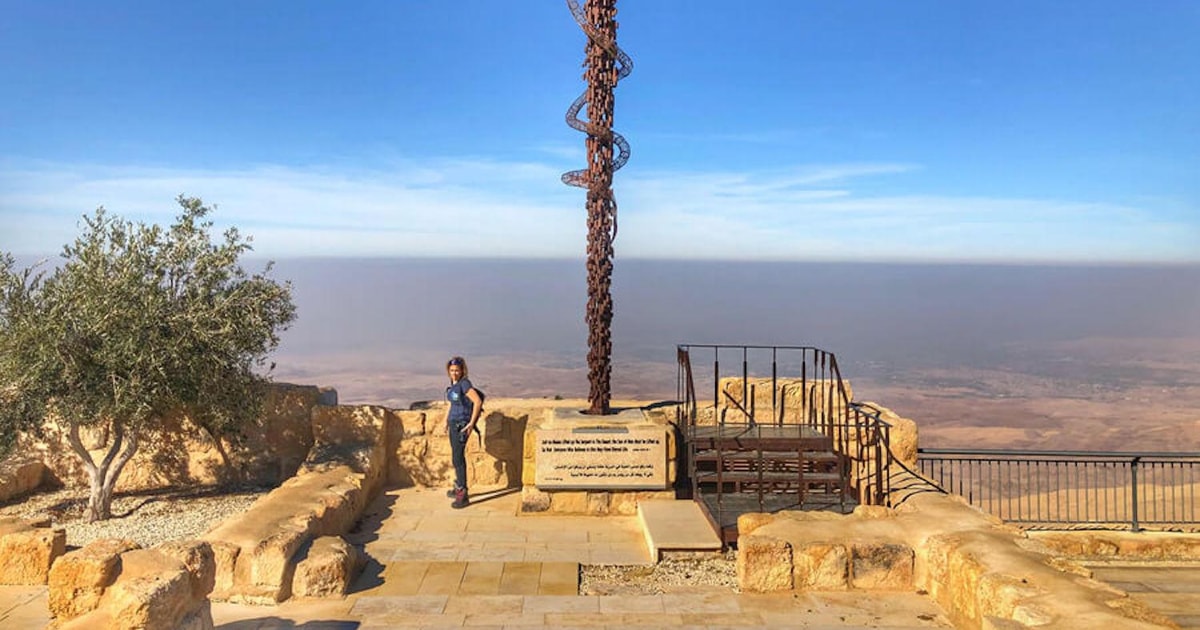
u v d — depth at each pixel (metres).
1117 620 5.65
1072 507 19.28
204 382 11.01
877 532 8.28
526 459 11.48
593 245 12.38
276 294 11.73
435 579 8.66
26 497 12.10
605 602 7.85
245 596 7.80
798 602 7.66
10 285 10.34
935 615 7.31
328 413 12.76
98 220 10.91
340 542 8.59
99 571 5.71
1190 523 11.74
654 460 11.48
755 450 11.35
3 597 7.48
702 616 7.39
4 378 10.26
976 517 8.49
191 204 11.45
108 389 10.48
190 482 12.90
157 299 10.70
